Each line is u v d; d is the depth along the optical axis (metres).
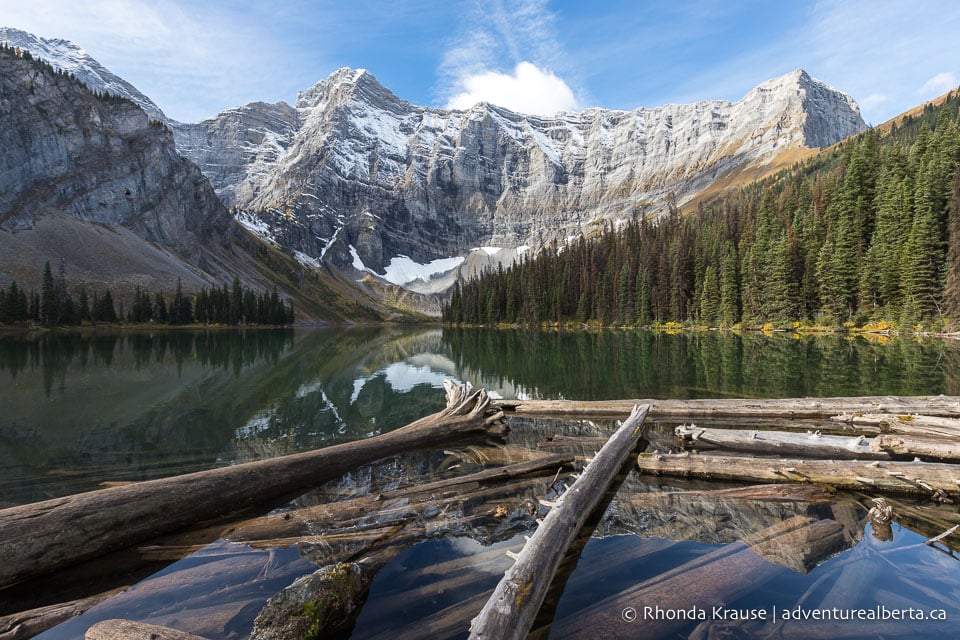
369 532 6.78
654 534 6.66
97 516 6.15
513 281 131.38
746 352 36.53
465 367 31.42
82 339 68.31
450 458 10.84
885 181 62.47
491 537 6.68
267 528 6.95
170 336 80.88
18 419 15.09
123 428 13.99
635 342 53.28
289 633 4.17
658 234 105.50
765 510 7.49
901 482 8.03
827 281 62.69
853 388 19.23
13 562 5.42
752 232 81.69
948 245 50.91
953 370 23.98
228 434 13.40
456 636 4.40
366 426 14.63
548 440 12.32
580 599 4.99
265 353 44.72
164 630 4.14
